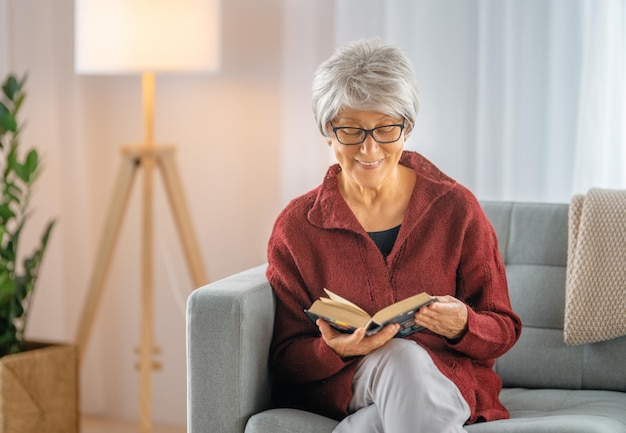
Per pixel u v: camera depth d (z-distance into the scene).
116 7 3.36
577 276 2.66
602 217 2.68
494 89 3.28
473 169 3.35
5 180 3.46
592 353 2.68
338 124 2.28
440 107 3.35
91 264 4.01
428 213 2.40
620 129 3.11
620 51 3.09
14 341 3.53
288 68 3.57
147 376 3.61
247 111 3.79
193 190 3.90
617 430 2.15
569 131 3.20
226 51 3.79
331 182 2.47
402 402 2.11
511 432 2.11
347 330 2.22
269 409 2.43
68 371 3.50
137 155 3.55
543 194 3.25
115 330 4.04
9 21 3.86
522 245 2.83
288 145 3.60
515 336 2.38
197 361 2.32
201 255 3.71
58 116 3.94
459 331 2.24
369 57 2.27
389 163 2.31
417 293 2.36
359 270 2.37
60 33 3.91
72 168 3.95
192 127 3.88
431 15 3.33
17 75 3.89
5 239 3.93
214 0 3.41
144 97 3.54
